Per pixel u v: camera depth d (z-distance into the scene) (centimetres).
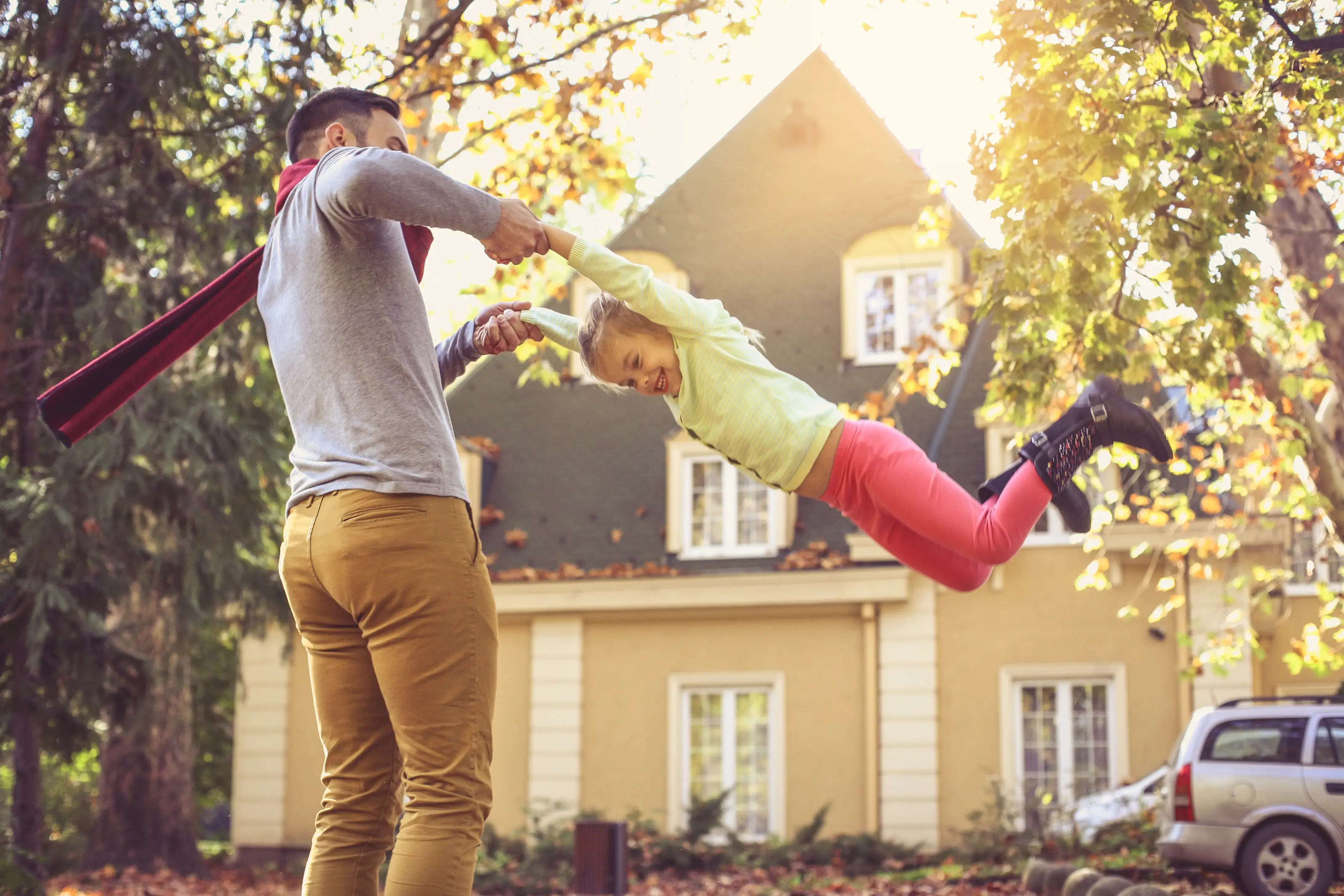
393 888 245
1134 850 1416
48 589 1007
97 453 1018
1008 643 1700
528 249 270
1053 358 806
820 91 2133
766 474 357
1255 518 1102
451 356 350
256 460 1129
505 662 1880
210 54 995
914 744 1695
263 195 986
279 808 1956
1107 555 1677
